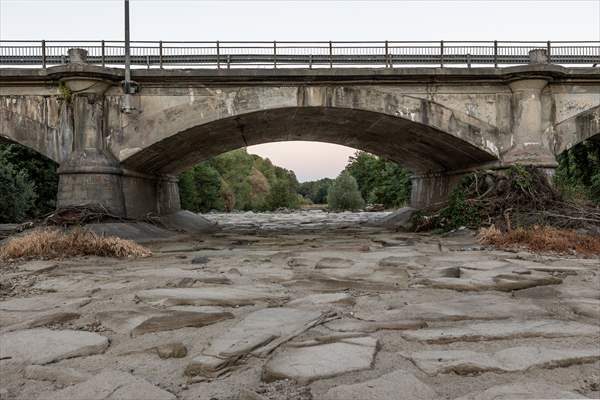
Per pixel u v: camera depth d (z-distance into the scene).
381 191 64.19
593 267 9.54
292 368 4.04
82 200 17.98
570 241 12.51
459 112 20.02
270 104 19.38
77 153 18.25
